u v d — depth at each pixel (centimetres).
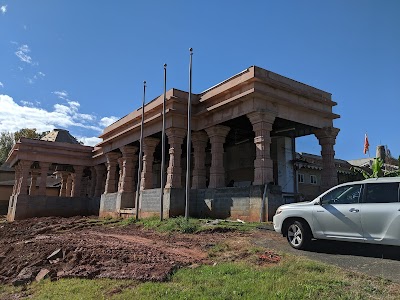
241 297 566
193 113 1989
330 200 865
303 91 1772
